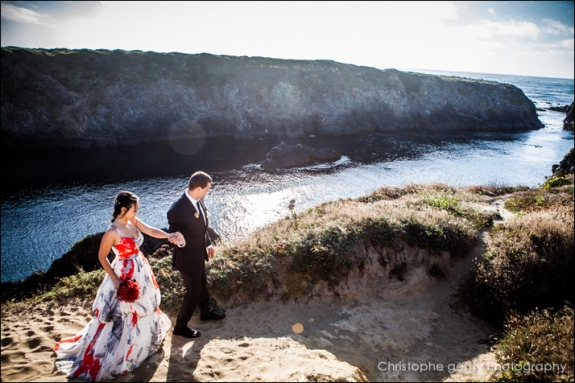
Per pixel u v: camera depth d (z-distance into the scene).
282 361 4.49
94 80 40.72
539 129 59.66
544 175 30.34
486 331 7.02
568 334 5.46
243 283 6.63
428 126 54.69
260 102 46.81
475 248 9.16
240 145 40.09
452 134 51.41
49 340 4.63
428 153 37.97
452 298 7.80
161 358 4.39
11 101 36.28
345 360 5.49
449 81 60.78
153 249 12.72
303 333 5.99
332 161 33.41
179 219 4.60
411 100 55.75
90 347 3.99
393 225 8.66
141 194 24.09
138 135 40.31
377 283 7.73
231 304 6.41
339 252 7.58
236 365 4.42
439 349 6.21
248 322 5.95
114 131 39.16
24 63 38.66
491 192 17.77
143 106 41.56
